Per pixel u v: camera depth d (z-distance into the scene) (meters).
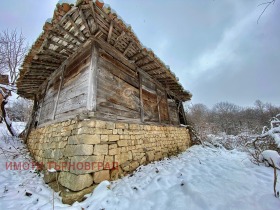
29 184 3.25
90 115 3.04
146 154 4.48
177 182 3.03
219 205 2.02
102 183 2.76
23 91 7.25
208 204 2.05
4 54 9.73
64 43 3.82
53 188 2.97
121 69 4.46
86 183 2.65
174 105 8.37
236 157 5.63
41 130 5.02
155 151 5.01
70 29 3.30
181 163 4.70
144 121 5.02
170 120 7.25
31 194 2.72
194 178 3.08
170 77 5.99
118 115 3.91
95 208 2.21
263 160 3.85
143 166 4.08
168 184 2.94
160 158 5.16
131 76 4.89
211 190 2.44
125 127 3.96
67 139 3.27
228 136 10.15
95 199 2.42
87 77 3.50
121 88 4.28
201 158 5.43
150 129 5.16
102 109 3.44
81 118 2.97
